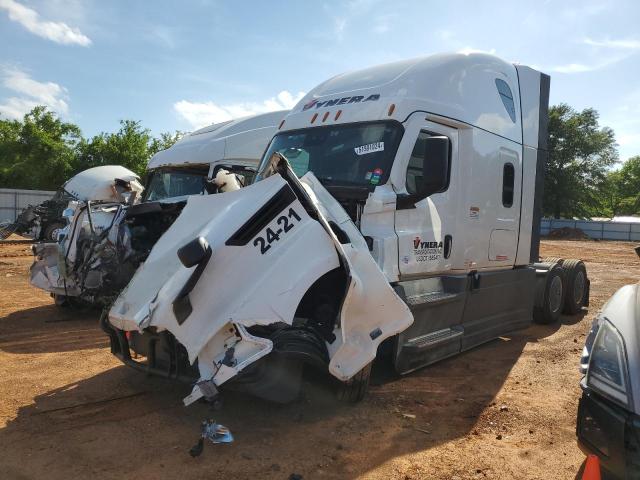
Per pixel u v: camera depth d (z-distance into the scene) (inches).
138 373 221.0
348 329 165.0
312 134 237.6
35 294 405.1
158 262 179.3
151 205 303.4
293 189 165.6
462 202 246.1
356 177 211.9
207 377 145.9
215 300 150.8
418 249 217.5
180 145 446.3
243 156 415.5
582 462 153.6
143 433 164.9
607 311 144.6
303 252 157.8
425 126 222.7
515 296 291.1
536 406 195.9
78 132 1716.3
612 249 1219.9
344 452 156.5
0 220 1168.2
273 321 148.5
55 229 585.6
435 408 192.4
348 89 245.9
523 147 292.2
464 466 150.5
